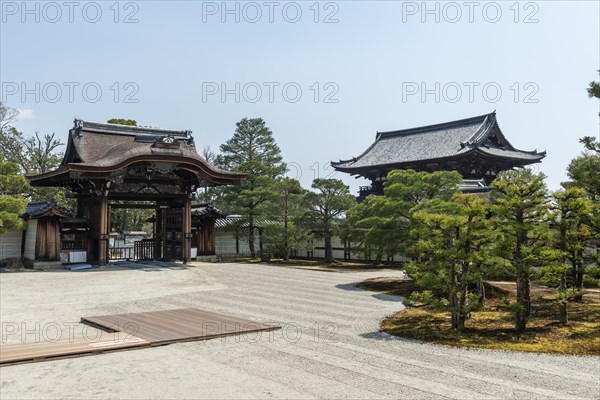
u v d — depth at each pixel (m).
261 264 39.50
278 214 42.16
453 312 14.41
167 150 34.03
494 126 55.25
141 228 72.06
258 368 10.43
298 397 8.64
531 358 11.37
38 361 10.84
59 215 32.41
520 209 14.02
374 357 11.41
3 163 31.19
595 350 11.97
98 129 38.12
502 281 25.22
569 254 17.06
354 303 19.59
